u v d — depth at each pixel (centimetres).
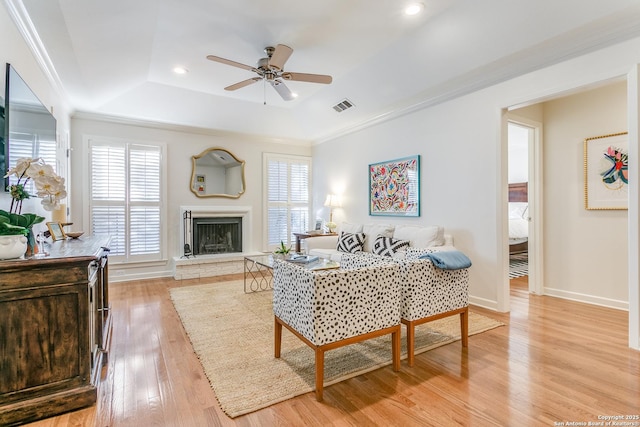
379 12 287
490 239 352
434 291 241
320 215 655
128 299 395
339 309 197
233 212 586
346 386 203
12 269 161
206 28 310
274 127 605
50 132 292
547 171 413
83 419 170
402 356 244
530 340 269
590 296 375
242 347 260
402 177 463
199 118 532
